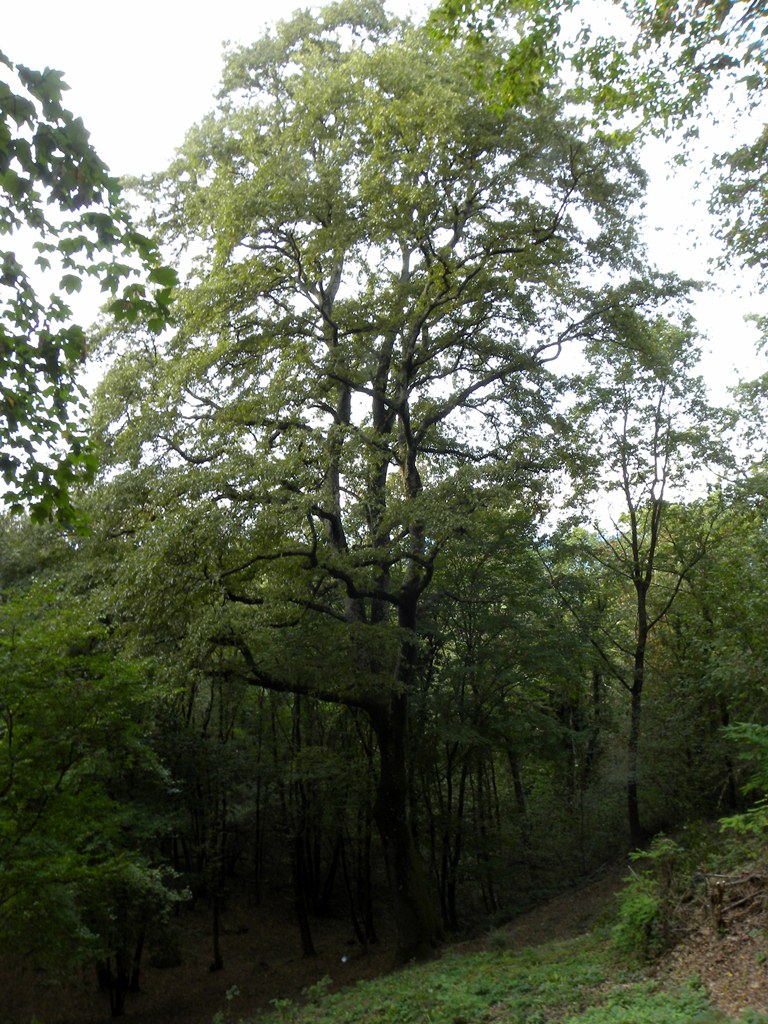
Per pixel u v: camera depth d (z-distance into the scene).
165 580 15.40
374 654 20.59
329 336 20.38
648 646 29.00
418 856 22.30
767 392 25.83
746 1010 7.63
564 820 27.86
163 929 21.61
